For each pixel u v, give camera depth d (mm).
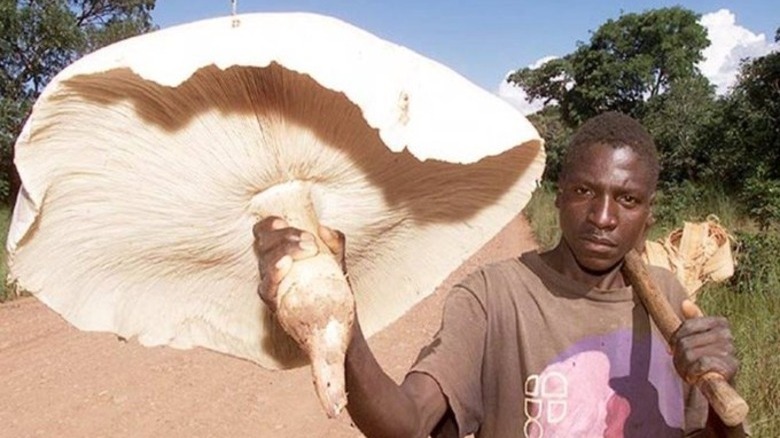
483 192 1560
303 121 1272
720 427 1640
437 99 1254
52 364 7582
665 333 1601
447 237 1624
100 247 1399
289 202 1343
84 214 1344
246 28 1175
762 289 7039
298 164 1328
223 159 1289
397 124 1159
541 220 19625
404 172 1423
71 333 8789
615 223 1626
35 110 1187
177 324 1540
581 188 1653
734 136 22094
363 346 1282
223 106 1229
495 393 1731
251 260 1463
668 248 2797
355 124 1279
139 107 1225
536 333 1725
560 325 1725
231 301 1545
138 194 1329
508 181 1547
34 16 23375
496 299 1755
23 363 7660
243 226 1393
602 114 1697
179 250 1427
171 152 1276
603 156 1628
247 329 1581
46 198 1292
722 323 1463
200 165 1294
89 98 1207
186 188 1323
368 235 1530
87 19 28125
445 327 1726
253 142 1279
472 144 1234
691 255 2760
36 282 1394
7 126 21828
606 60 38188
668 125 24938
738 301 6938
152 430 5922
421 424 1526
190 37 1161
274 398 6523
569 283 1740
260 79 1207
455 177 1492
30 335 8805
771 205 14203
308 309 1176
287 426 5945
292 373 7152
